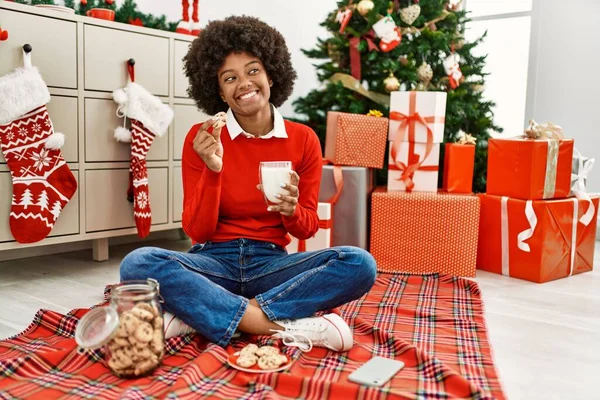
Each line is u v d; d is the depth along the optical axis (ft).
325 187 8.42
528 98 12.08
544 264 7.68
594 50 10.99
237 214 5.03
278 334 4.55
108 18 8.32
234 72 4.96
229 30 5.05
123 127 8.34
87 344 3.73
